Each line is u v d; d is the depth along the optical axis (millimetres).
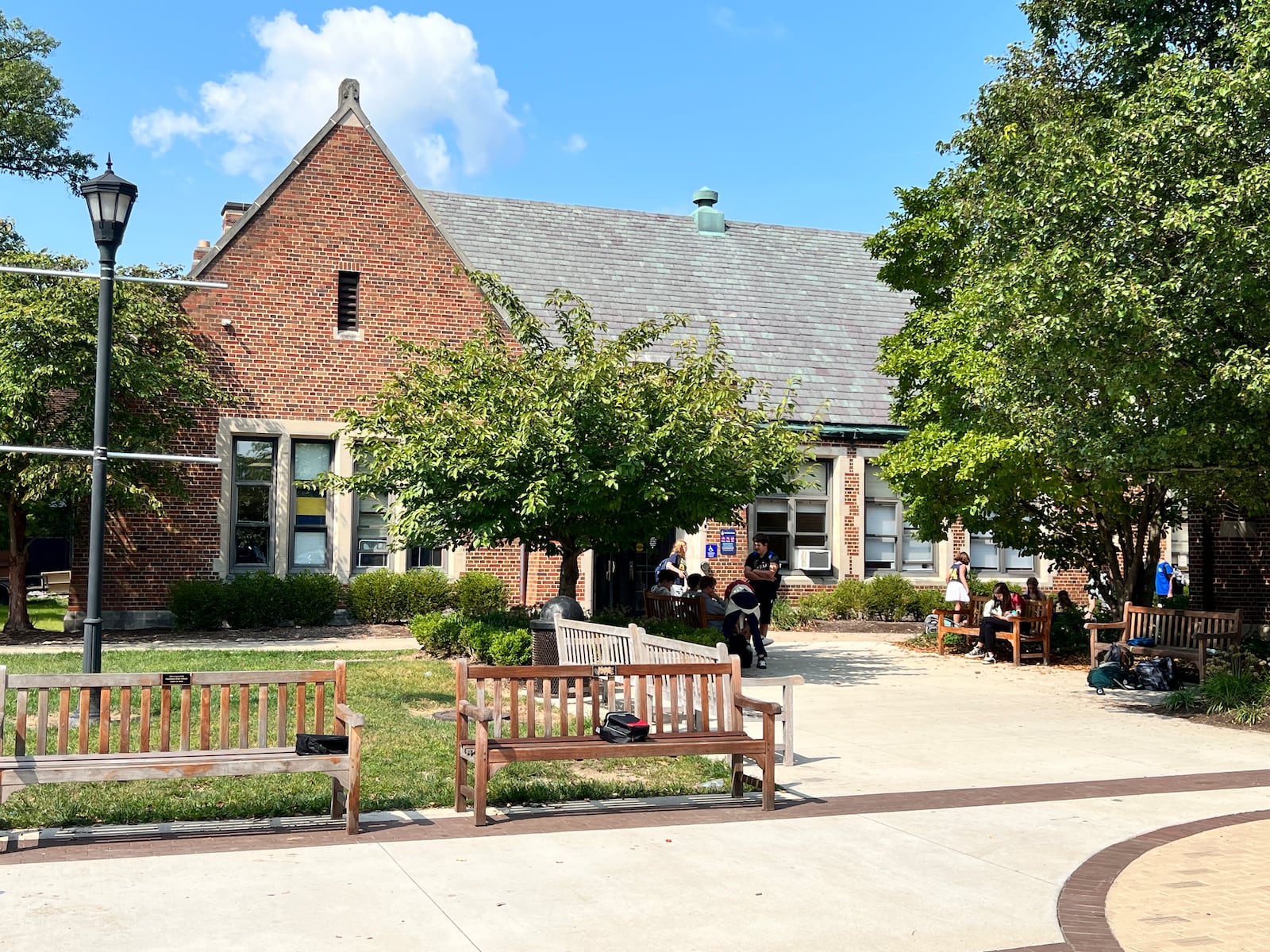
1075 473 17188
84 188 11289
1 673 7250
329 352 23375
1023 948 5559
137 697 12570
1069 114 16016
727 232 32188
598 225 30812
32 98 28672
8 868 6473
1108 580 21062
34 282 20234
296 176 23391
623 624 17578
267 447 23141
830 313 30250
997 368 15344
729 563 26203
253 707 12172
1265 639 20469
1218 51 14805
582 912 5941
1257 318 11773
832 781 9523
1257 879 6738
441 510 15758
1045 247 13000
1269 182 11109
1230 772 10227
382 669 15516
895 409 21125
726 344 28047
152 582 22172
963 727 12547
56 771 6805
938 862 7035
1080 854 7246
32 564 35531
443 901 6047
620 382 16266
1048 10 17594
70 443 19484
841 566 27109
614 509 15766
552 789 8594
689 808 8383
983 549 28516
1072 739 11859
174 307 21406
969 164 18875
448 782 8773
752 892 6340
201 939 5391
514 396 15664
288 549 23047
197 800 7988
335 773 7355
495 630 16266
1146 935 5738
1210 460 13617
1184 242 11961
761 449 16844
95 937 5387
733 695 8906
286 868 6586
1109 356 12492
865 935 5707
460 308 24266
